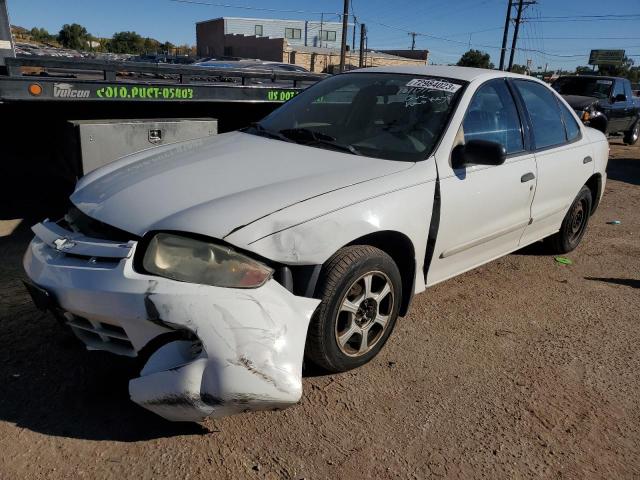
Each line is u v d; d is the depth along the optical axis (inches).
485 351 135.0
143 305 89.2
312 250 101.6
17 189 225.5
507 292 172.2
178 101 208.1
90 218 105.9
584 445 104.4
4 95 171.2
